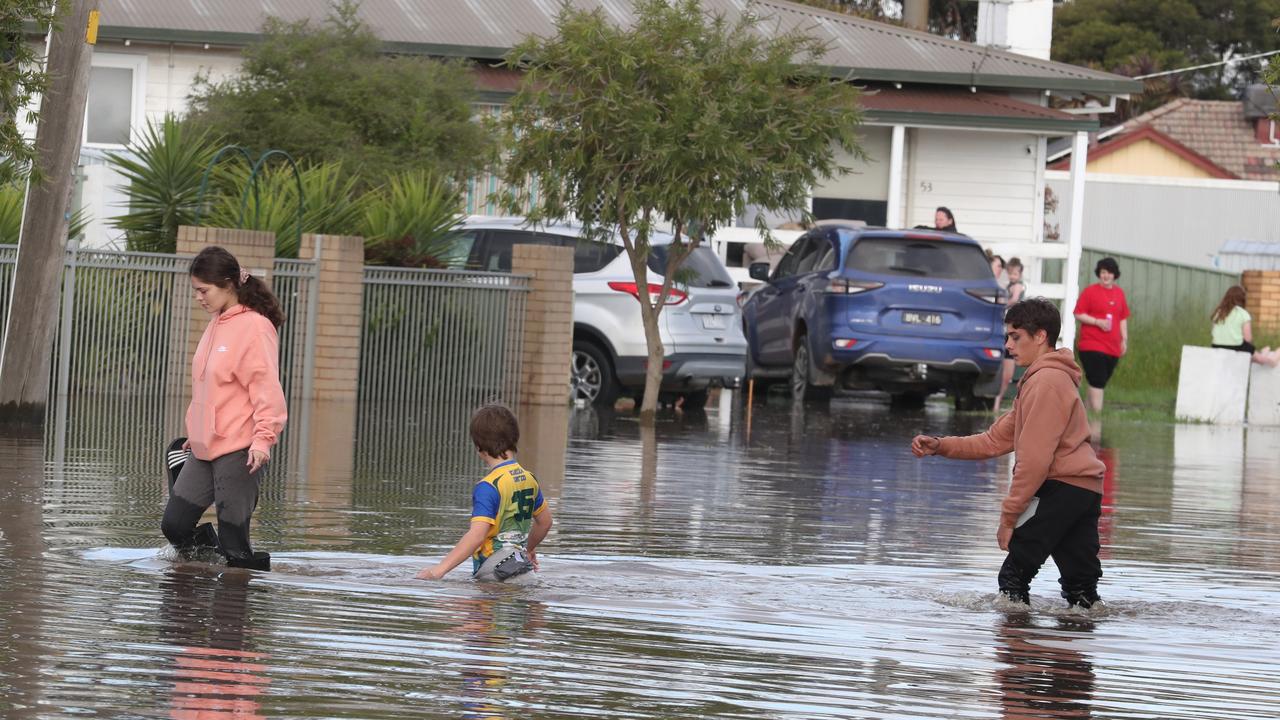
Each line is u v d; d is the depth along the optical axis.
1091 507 17.58
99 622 14.50
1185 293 72.44
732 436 37.78
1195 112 127.62
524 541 18.30
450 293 42.81
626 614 16.31
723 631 15.69
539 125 41.59
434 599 16.58
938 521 24.67
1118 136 123.12
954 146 68.06
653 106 40.03
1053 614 17.52
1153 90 142.50
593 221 42.06
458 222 45.91
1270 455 39.41
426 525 21.69
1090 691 13.82
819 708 12.73
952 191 68.12
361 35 54.38
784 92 41.59
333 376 41.22
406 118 52.28
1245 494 30.25
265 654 13.55
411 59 54.59
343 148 50.59
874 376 47.56
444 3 64.06
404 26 61.25
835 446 36.38
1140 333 68.62
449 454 30.48
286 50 52.69
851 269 47.38
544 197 41.53
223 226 42.72
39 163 29.75
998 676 14.23
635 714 12.27
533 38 41.12
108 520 20.59
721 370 44.44
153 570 17.34
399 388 42.66
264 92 51.69
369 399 42.50
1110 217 98.69
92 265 38.88
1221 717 13.11
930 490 28.80
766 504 25.80
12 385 30.52
